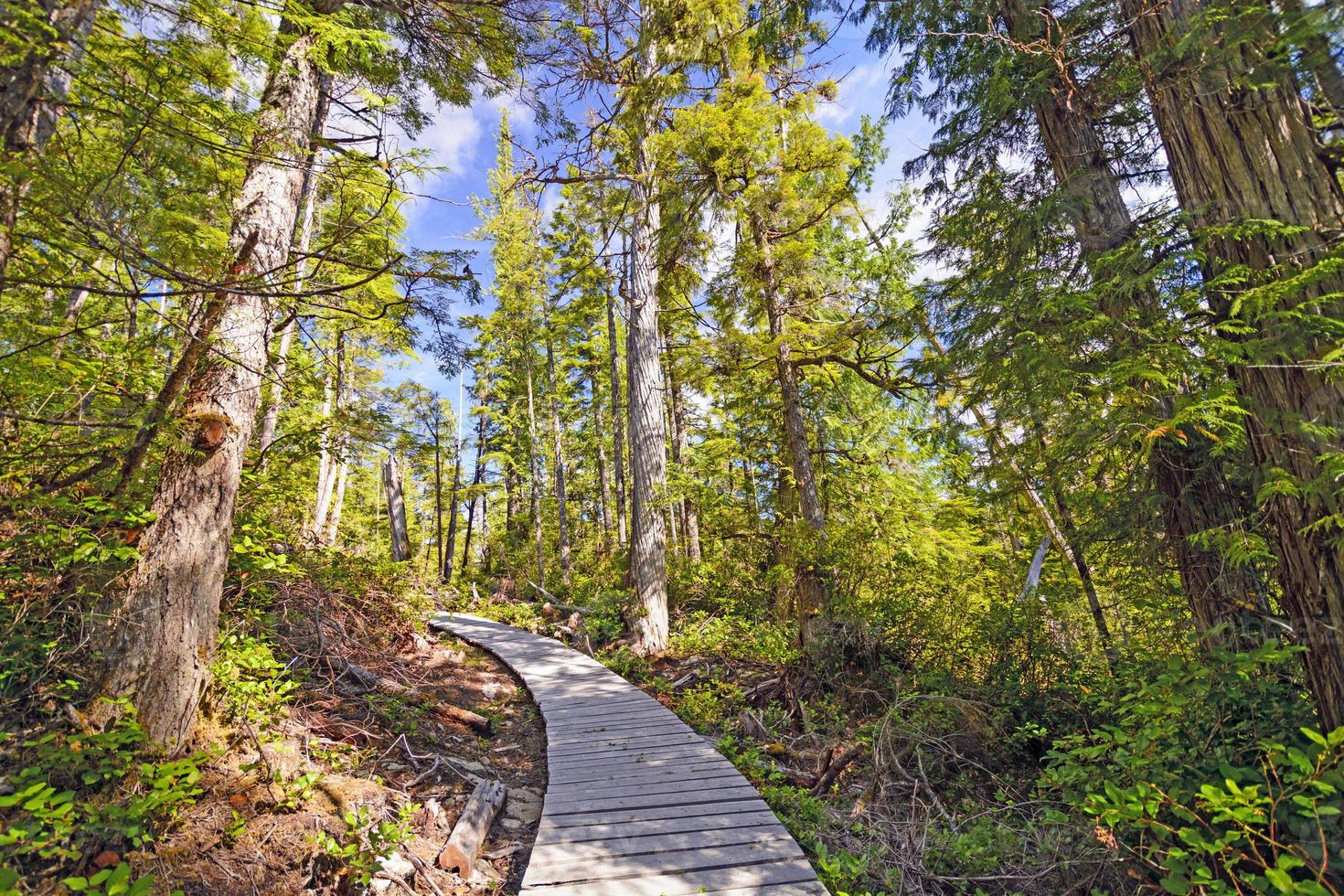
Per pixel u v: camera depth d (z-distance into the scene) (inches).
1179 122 151.9
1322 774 97.7
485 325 863.1
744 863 148.6
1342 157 132.0
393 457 698.8
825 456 495.2
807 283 394.6
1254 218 135.8
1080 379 168.2
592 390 924.6
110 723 139.0
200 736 157.5
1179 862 109.2
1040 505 307.7
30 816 111.0
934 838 178.1
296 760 166.1
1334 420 121.4
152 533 158.7
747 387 518.3
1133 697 142.2
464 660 367.6
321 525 594.6
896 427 537.6
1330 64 124.2
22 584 146.7
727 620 454.0
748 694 329.4
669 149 356.2
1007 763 240.2
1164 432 141.6
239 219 173.3
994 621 308.8
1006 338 188.5
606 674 342.6
